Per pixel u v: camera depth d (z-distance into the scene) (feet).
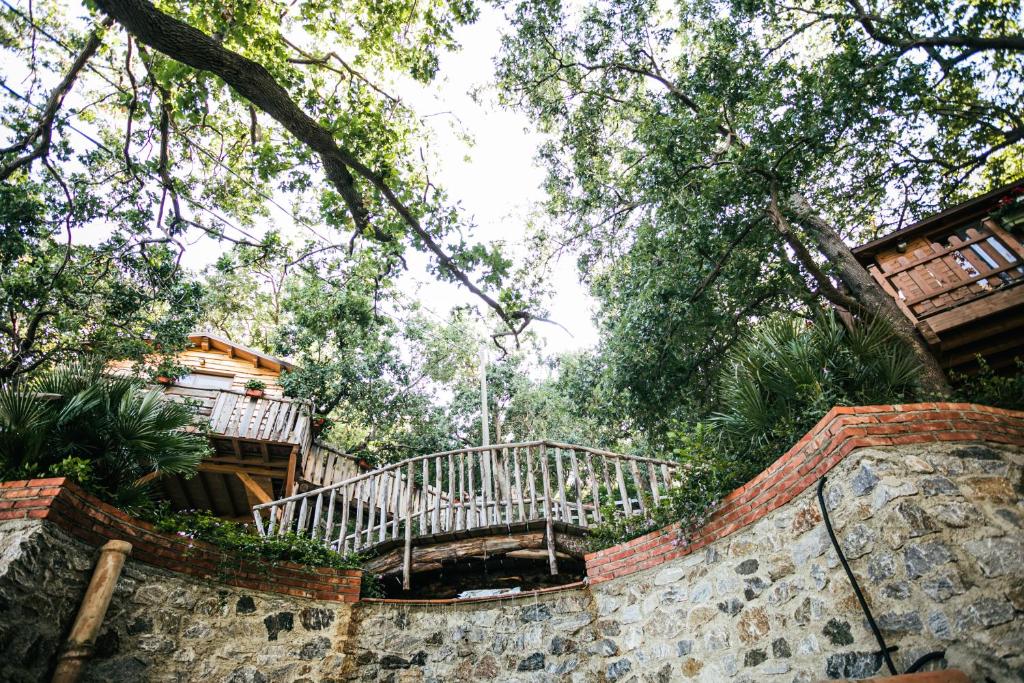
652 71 41.47
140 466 17.75
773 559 14.29
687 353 36.78
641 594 17.62
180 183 29.40
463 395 66.33
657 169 31.78
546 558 21.44
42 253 30.50
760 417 16.25
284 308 50.90
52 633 12.76
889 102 29.68
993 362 26.76
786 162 29.99
